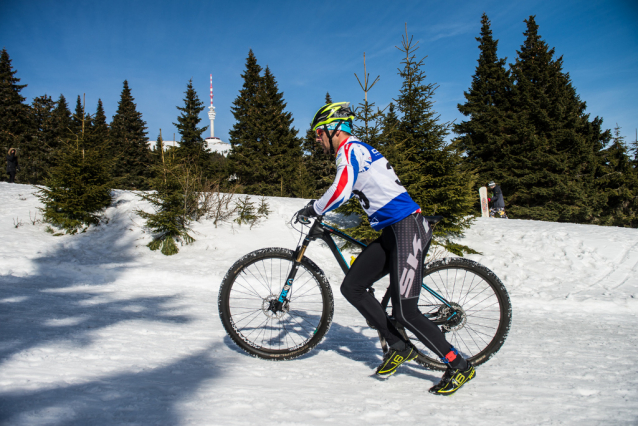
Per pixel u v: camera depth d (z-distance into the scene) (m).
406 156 8.73
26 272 5.93
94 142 9.66
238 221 9.58
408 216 2.27
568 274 7.26
